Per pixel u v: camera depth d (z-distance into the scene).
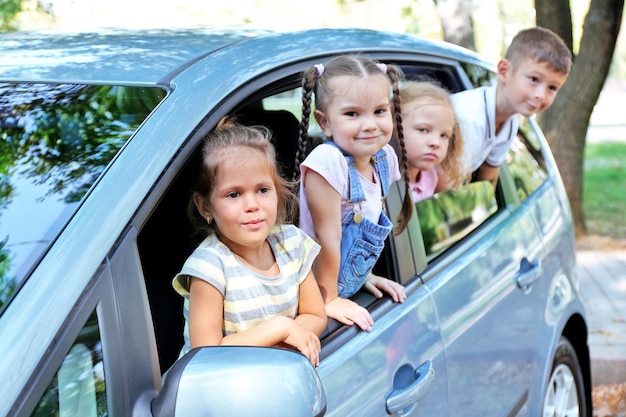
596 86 7.76
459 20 7.86
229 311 1.93
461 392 2.57
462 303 2.63
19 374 1.39
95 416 1.47
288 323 1.91
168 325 2.30
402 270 2.47
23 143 1.87
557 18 7.52
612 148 16.38
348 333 2.18
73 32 2.54
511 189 3.33
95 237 1.58
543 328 3.22
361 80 2.28
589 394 3.86
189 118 1.87
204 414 1.48
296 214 2.38
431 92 2.78
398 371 2.24
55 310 1.46
